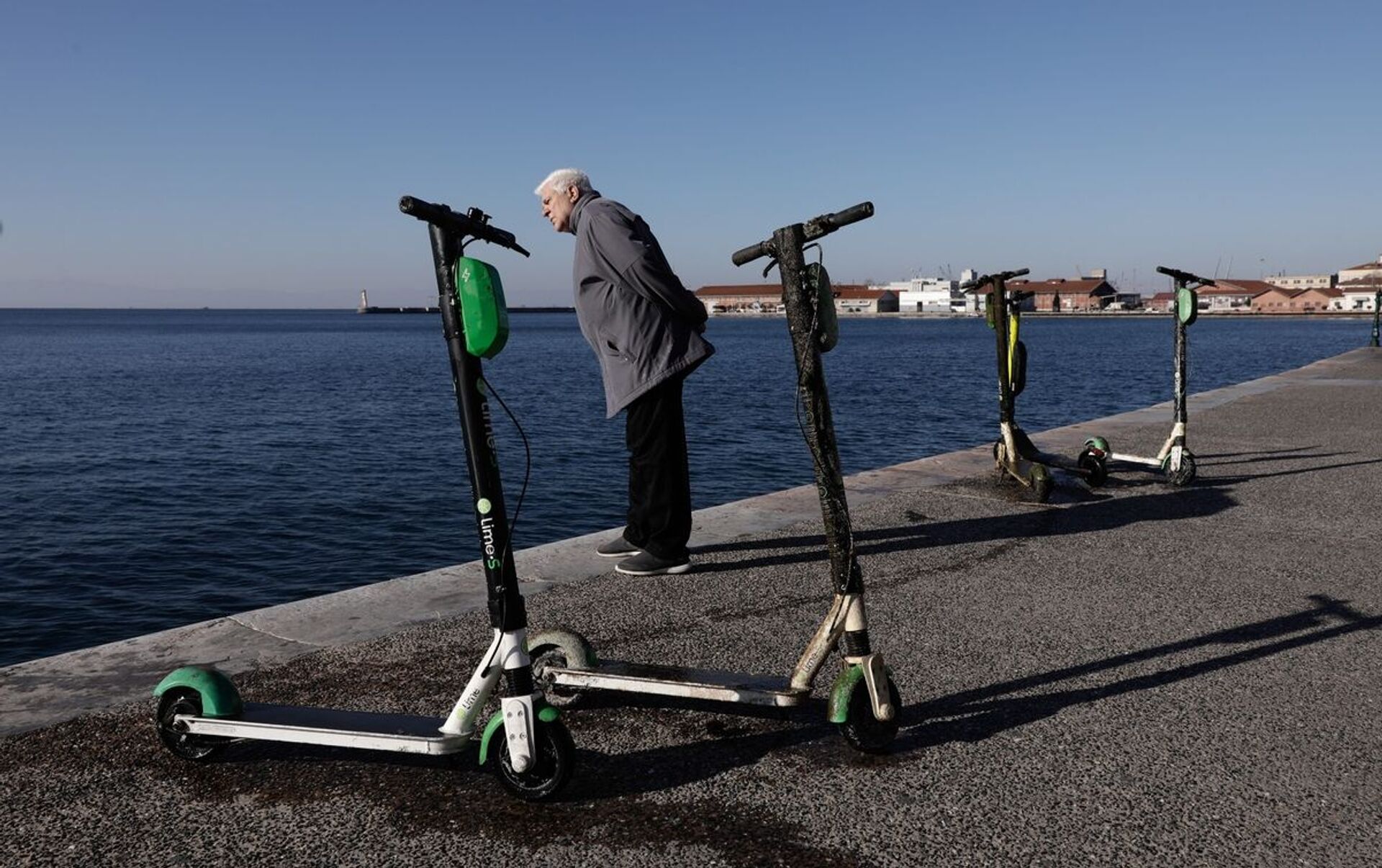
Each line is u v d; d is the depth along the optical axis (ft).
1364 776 8.35
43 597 34.60
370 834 7.36
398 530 44.73
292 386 140.05
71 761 8.59
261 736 8.13
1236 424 36.83
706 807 7.80
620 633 12.29
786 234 8.57
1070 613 13.26
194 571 38.09
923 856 7.04
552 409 102.32
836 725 9.14
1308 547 17.16
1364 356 91.09
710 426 84.23
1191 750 8.89
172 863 6.93
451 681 10.52
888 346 298.35
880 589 14.44
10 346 312.29
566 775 7.72
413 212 7.29
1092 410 101.04
